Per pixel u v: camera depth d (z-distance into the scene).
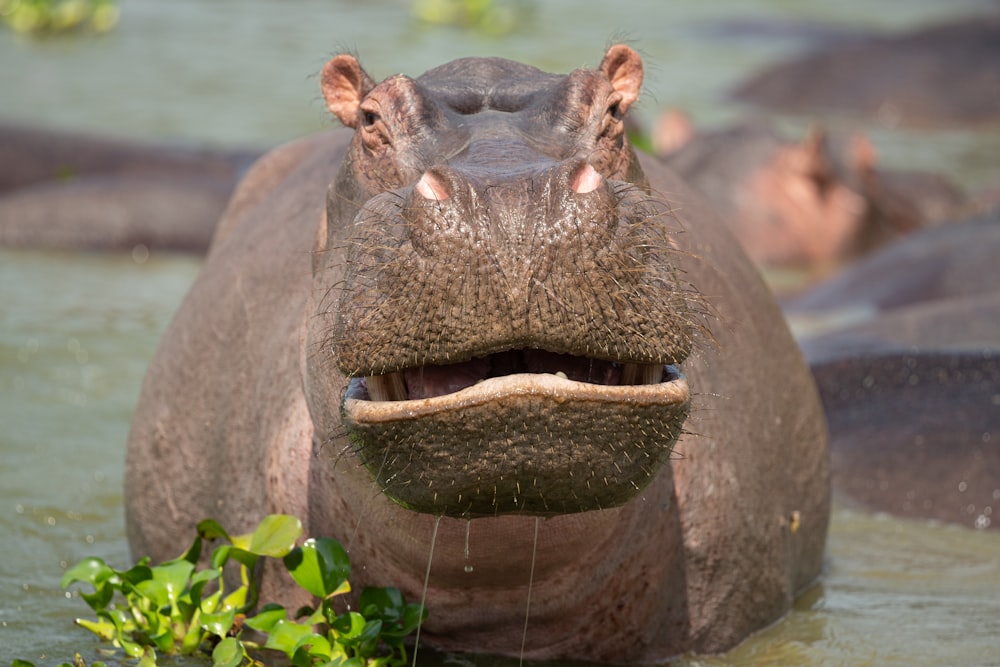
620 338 15.98
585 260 15.68
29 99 71.56
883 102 81.62
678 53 92.81
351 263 17.11
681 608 22.44
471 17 89.69
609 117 19.12
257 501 22.58
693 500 22.33
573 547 20.00
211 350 24.81
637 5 107.94
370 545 20.86
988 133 79.31
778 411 25.03
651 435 16.11
